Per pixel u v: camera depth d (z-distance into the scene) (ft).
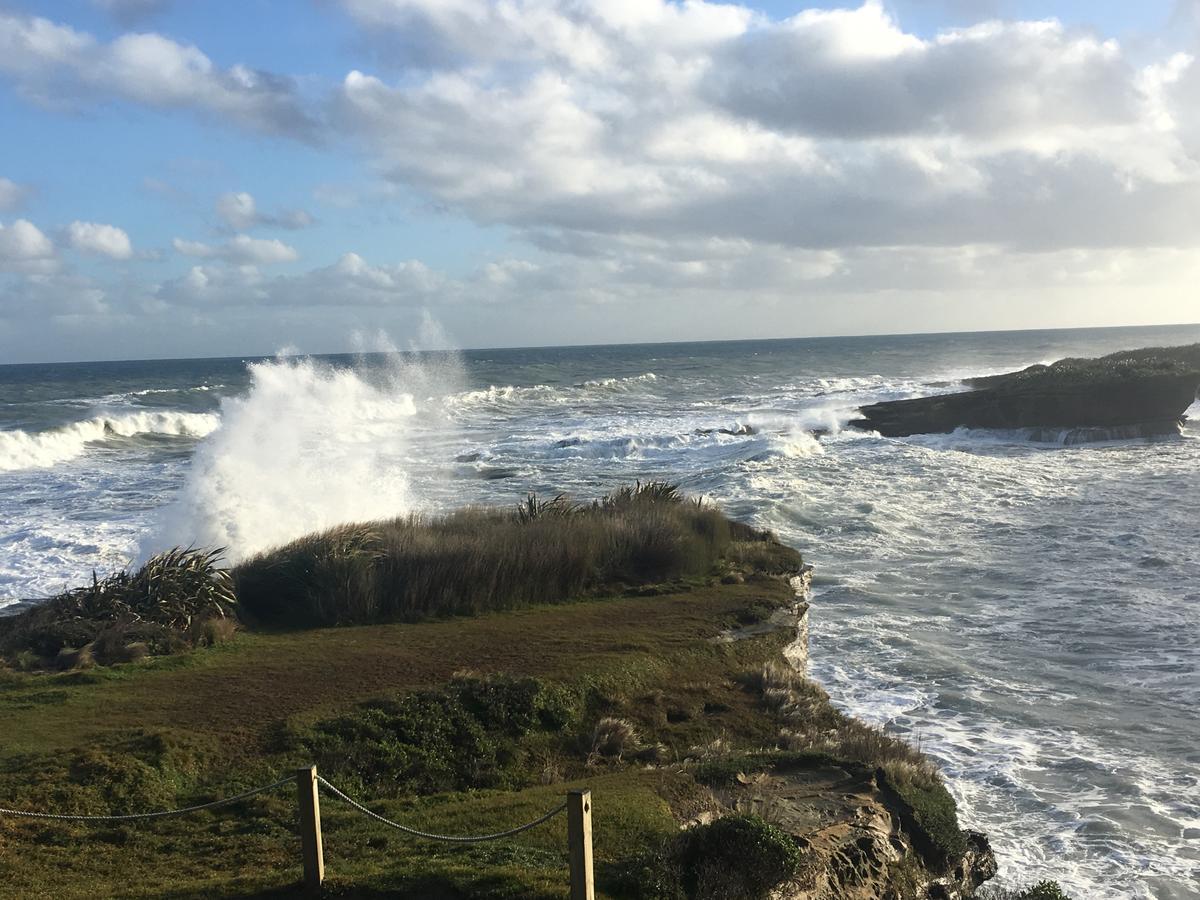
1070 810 38.70
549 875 23.89
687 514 69.26
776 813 30.40
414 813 30.17
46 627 48.01
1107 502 98.12
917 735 45.88
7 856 27.40
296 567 56.13
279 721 36.60
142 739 34.50
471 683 39.91
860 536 85.97
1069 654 56.44
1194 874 34.24
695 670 45.27
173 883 25.46
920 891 29.55
